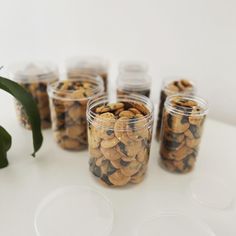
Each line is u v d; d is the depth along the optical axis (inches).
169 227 13.1
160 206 14.3
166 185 15.7
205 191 15.3
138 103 15.6
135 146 13.8
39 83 19.4
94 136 14.1
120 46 24.6
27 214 13.5
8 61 32.8
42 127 20.6
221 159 18.1
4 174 16.0
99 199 14.6
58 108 17.0
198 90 22.6
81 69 24.0
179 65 22.6
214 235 12.7
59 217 13.4
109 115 13.7
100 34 25.2
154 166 17.3
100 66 24.4
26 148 18.3
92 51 26.4
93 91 17.3
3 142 15.9
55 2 26.2
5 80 15.0
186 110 14.8
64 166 16.9
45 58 30.0
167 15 21.4
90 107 15.0
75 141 17.8
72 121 17.1
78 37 26.6
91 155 15.1
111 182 14.9
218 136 20.5
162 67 23.4
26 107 15.3
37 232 12.6
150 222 13.4
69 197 14.6
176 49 22.1
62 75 23.6
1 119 21.7
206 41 20.7
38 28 28.8
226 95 21.8
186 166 16.3
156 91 24.6
